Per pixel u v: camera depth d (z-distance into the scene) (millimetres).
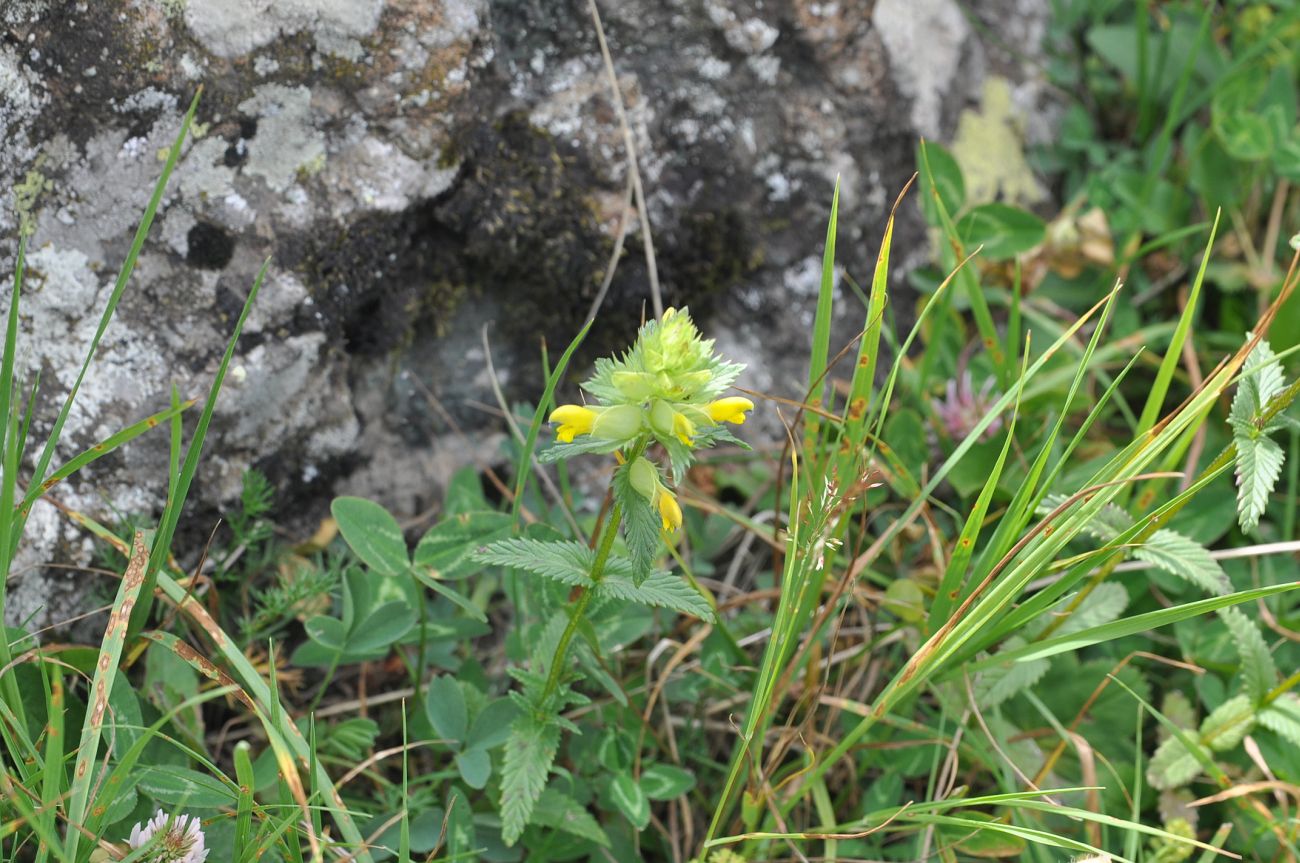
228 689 680
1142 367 846
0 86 710
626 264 797
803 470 764
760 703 695
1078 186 891
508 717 723
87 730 665
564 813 716
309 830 661
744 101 815
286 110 742
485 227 777
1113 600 759
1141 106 889
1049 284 861
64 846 663
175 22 726
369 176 753
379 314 772
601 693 760
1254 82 872
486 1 766
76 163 723
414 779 742
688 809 748
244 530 755
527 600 755
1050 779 757
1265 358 703
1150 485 748
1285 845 727
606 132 790
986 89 878
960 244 780
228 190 738
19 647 703
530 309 797
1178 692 766
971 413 814
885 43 837
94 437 726
